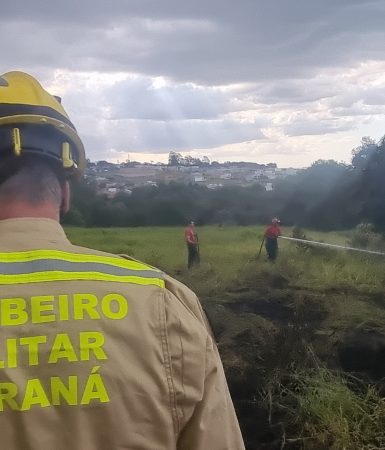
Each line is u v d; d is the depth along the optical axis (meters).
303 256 14.35
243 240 19.14
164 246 16.94
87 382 1.40
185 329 1.51
